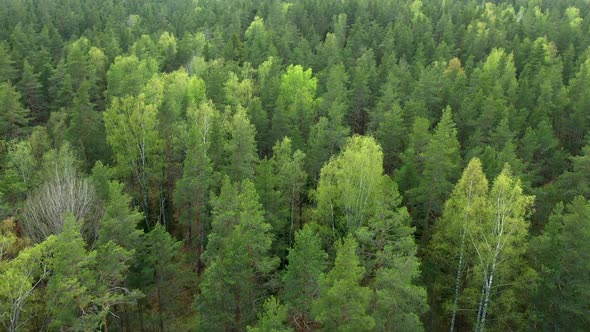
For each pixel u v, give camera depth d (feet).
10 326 86.22
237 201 126.11
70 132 182.29
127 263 117.50
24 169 145.38
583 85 242.58
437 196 136.46
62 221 116.57
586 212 104.47
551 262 107.55
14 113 209.05
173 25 425.69
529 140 180.45
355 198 126.31
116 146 167.22
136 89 217.15
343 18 393.09
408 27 354.33
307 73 241.96
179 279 124.67
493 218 106.93
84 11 427.74
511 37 364.17
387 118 184.75
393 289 93.91
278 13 423.23
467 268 120.57
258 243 117.29
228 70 258.78
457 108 223.71
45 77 257.96
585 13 460.96
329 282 91.15
